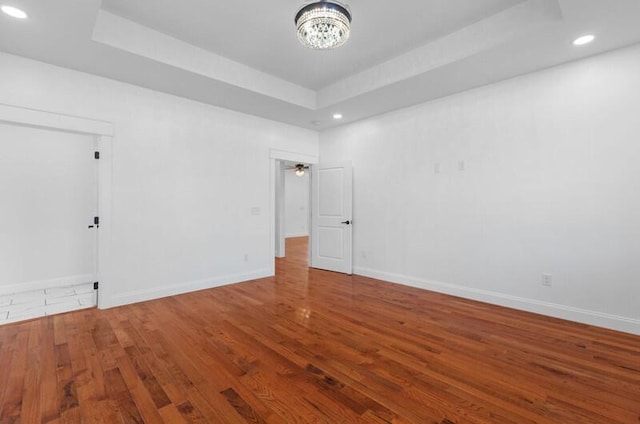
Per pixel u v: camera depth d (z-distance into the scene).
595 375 2.00
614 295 2.72
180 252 3.86
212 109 4.15
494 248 3.43
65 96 3.04
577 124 2.89
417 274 4.16
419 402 1.73
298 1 2.42
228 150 4.33
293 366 2.12
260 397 1.78
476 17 2.65
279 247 6.72
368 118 4.75
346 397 1.78
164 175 3.71
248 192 4.57
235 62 3.48
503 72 3.15
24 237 4.03
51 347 2.39
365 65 3.57
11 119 2.76
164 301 3.55
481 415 1.62
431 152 3.98
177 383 1.92
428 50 3.08
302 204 11.37
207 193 4.11
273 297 3.72
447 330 2.73
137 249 3.51
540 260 3.12
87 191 4.52
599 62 2.77
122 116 3.39
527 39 2.51
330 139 5.37
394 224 4.43
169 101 3.75
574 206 2.92
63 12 2.18
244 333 2.67
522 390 1.84
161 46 2.91
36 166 4.12
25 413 1.64
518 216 3.26
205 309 3.28
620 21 2.26
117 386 1.88
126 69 3.07
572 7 2.10
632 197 2.64
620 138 2.68
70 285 4.33
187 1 2.43
